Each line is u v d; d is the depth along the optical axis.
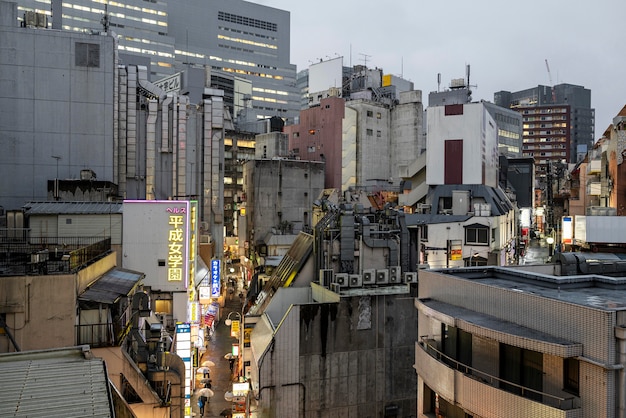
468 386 16.17
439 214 54.25
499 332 14.73
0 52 56.66
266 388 26.88
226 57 165.12
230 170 107.25
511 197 78.69
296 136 106.88
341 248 34.16
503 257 53.38
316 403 27.62
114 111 59.97
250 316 35.22
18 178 56.88
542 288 18.48
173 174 64.62
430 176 61.22
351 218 34.44
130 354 23.28
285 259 45.97
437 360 17.97
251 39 171.38
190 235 43.53
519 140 152.00
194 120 66.56
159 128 64.56
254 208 76.75
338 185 98.19
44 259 23.20
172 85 97.31
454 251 47.59
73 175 58.19
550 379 14.21
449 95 89.50
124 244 39.25
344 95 118.00
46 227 36.50
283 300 34.09
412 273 31.92
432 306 18.64
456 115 60.19
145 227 39.56
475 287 17.69
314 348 27.64
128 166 62.44
